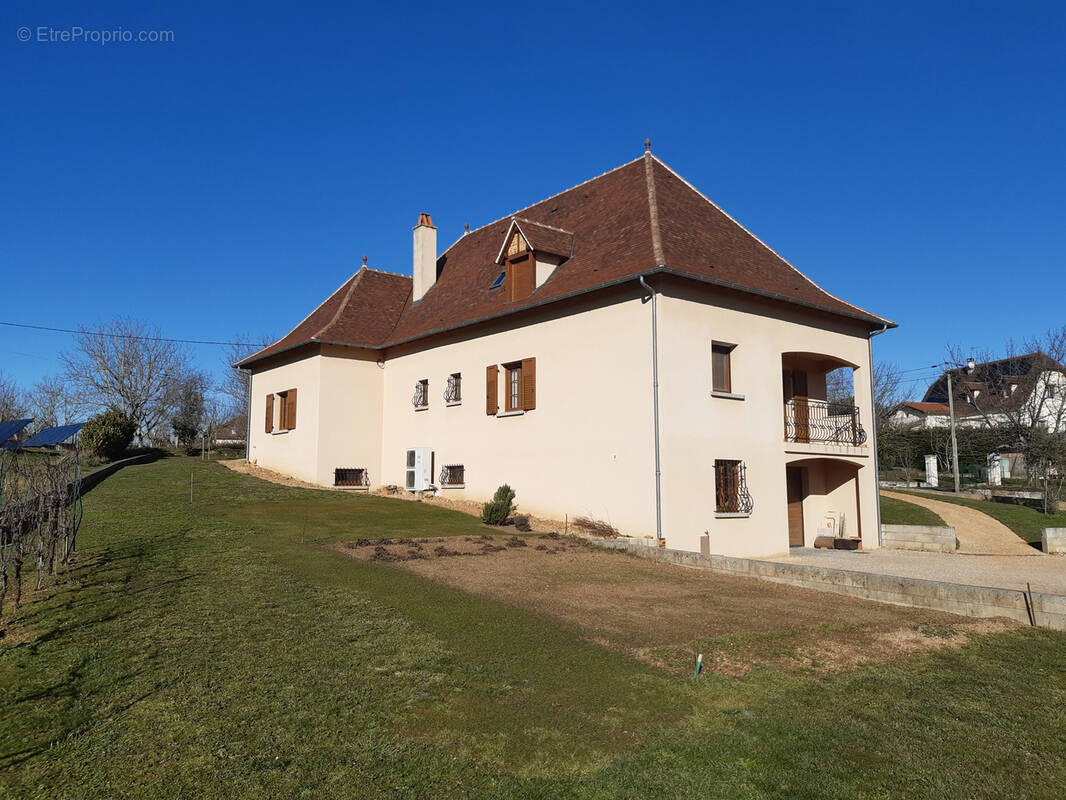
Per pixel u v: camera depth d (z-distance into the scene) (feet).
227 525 48.19
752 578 39.58
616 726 18.38
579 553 45.03
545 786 15.07
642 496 50.60
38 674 19.57
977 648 26.81
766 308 59.21
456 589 32.89
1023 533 70.69
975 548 63.82
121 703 18.02
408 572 36.27
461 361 69.72
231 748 15.94
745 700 20.66
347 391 79.56
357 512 58.75
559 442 57.82
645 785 15.30
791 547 66.74
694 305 53.47
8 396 169.68
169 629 24.22
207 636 23.73
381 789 14.57
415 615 27.73
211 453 121.49
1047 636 28.53
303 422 80.12
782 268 66.85
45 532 31.71
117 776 14.49
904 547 64.75
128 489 64.64
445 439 71.00
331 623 26.03
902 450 142.61
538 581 35.91
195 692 18.94
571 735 17.70
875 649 26.27
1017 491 103.40
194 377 163.32
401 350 79.20
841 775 16.12
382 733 17.22
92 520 46.65
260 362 91.40
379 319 84.38
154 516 50.06
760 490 56.59
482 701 19.56
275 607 27.78
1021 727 19.29
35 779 14.20
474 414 67.36
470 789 14.79
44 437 98.37
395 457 78.84
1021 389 118.83
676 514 50.29
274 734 16.78
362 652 23.02
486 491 65.10
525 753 16.61
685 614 30.42
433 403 73.31
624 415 52.54
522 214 80.94
